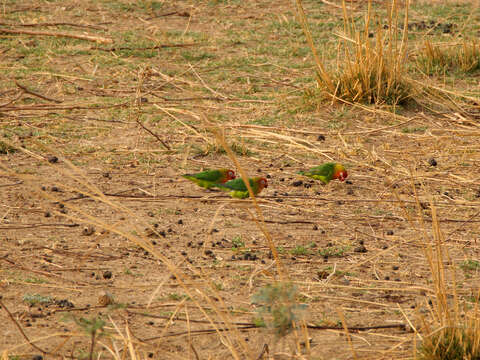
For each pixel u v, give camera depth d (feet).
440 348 25.22
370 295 31.96
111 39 87.56
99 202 43.50
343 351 26.63
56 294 31.19
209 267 34.50
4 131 57.36
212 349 26.73
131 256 35.68
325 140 57.93
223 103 67.10
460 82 73.72
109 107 64.80
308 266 35.12
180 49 86.79
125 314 29.43
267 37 93.09
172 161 52.31
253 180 43.55
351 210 43.27
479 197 45.42
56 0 113.09
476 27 94.12
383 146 56.13
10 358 25.31
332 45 87.45
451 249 37.35
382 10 104.68
